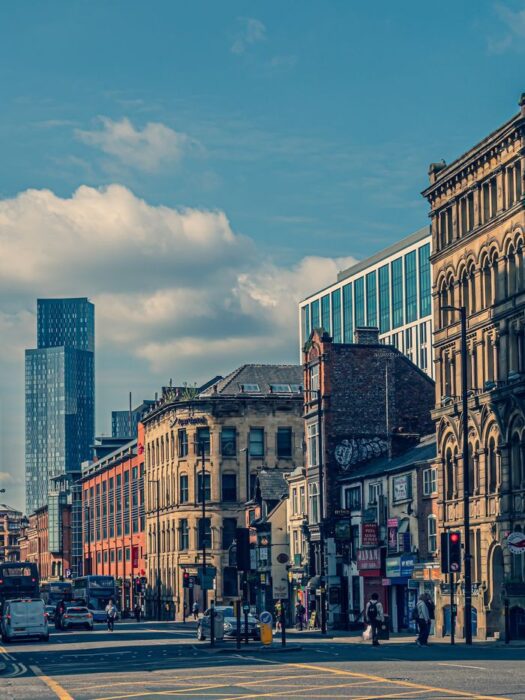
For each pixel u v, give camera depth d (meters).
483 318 70.31
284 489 119.12
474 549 71.12
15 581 106.38
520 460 65.62
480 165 71.38
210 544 142.25
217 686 32.25
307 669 37.75
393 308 186.25
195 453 143.75
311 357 103.75
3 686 36.03
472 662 39.62
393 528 84.44
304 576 106.19
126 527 181.25
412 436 96.81
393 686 29.98
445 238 77.06
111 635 90.69
